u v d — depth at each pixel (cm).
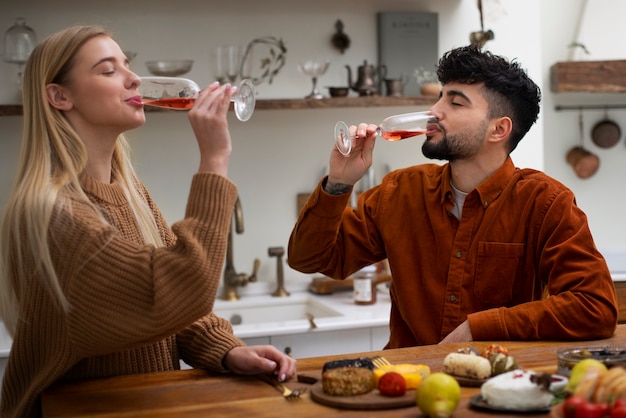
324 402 143
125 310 148
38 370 161
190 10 359
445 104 204
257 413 141
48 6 348
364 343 317
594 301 189
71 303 149
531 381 133
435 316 209
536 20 386
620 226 464
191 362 182
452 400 131
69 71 163
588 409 121
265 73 365
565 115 459
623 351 156
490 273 205
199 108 156
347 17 374
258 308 361
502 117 203
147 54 357
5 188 348
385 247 220
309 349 312
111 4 353
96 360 169
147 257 149
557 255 196
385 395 143
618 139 457
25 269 155
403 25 374
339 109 378
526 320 189
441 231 209
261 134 372
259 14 366
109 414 143
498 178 206
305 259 215
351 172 204
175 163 363
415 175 220
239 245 373
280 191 375
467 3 382
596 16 430
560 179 462
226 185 155
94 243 149
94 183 169
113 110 164
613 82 421
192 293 148
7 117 347
